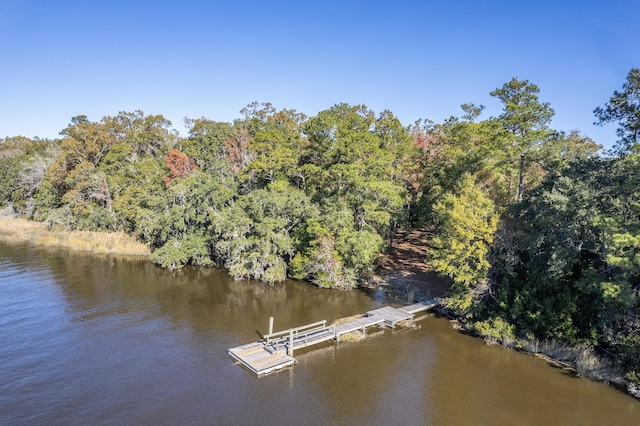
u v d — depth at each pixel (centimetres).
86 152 5747
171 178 4825
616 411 1642
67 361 1922
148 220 3919
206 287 3152
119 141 6394
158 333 2278
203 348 2108
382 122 3666
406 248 4262
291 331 2012
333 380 1848
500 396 1752
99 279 3278
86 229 4778
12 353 1983
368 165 3177
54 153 6506
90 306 2666
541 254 2161
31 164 6172
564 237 1958
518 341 2172
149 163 5141
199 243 3647
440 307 2761
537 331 2178
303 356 2072
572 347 2050
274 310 2694
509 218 2462
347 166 3048
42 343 2100
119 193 5000
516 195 3034
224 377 1834
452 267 2370
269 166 3641
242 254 3378
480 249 2275
